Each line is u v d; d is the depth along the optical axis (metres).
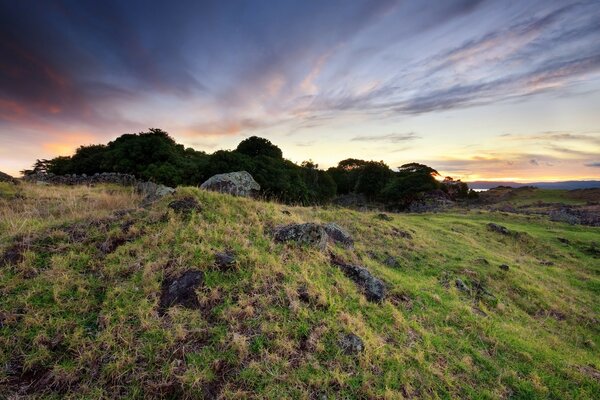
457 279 10.79
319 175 55.28
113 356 4.57
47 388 4.13
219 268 6.59
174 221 8.12
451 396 5.10
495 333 7.59
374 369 5.19
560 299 12.15
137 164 32.00
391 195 62.19
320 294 6.56
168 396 4.22
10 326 4.87
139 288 5.87
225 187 15.99
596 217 43.66
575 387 6.28
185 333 5.04
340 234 10.84
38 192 15.22
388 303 7.32
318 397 4.50
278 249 7.98
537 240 23.77
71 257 6.50
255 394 4.35
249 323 5.47
